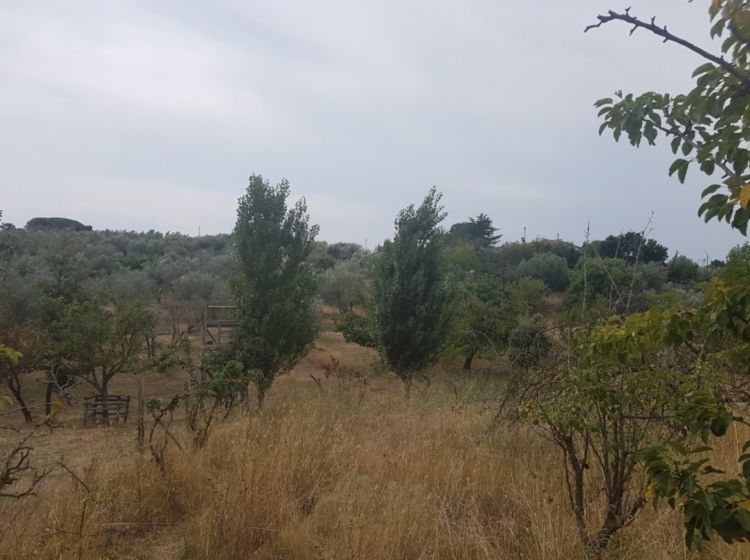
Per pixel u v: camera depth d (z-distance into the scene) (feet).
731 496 6.48
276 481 16.46
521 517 14.35
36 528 13.76
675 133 9.04
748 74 7.07
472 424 24.75
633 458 11.27
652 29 7.11
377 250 50.11
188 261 127.44
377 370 50.47
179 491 17.12
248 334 39.37
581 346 11.11
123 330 52.90
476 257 124.88
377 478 17.46
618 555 11.53
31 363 51.52
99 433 36.70
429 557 12.49
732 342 7.71
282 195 42.04
